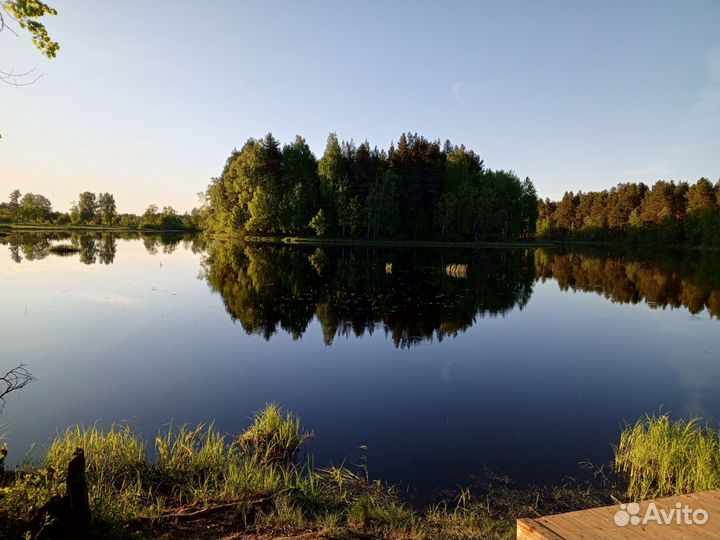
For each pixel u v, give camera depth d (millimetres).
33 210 100188
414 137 61938
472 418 7734
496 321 15922
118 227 102125
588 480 5773
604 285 26078
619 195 85062
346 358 11172
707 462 5617
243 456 6141
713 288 24891
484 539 4383
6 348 11164
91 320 14117
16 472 4605
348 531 4387
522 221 70875
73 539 3729
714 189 72188
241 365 10414
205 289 20812
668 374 10297
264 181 57625
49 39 4879
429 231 61281
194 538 4094
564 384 9555
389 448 6570
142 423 7195
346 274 28047
